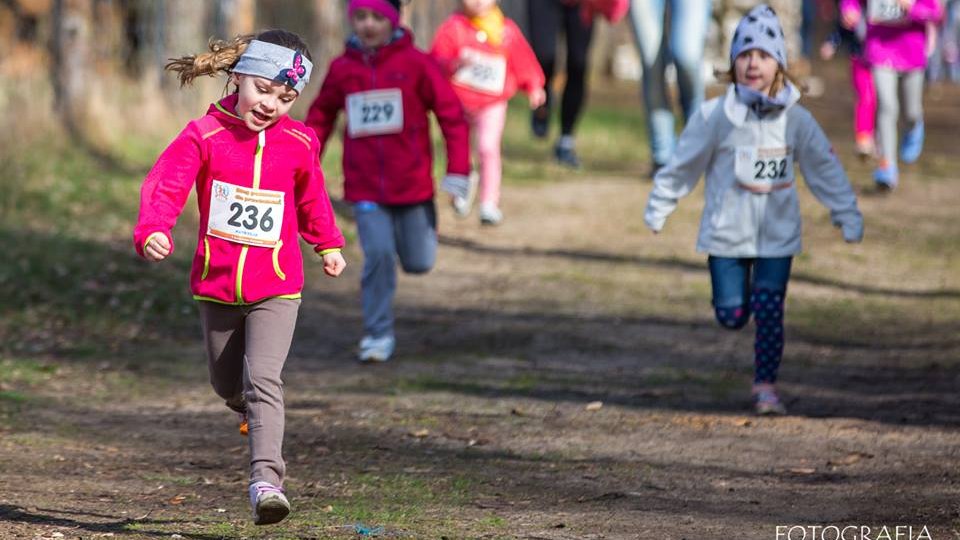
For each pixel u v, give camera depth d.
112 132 28.03
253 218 9.65
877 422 13.78
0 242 21.33
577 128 39.84
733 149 14.40
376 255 17.12
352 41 17.22
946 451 12.48
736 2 44.03
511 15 49.00
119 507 10.57
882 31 28.09
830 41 32.88
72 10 27.72
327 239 10.11
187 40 31.00
